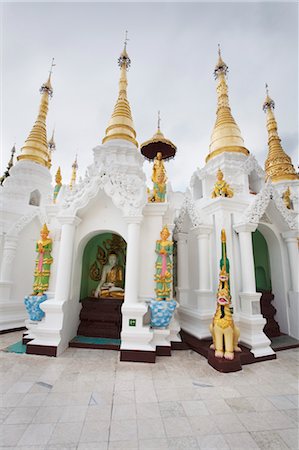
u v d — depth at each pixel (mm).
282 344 7543
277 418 3846
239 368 5742
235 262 7715
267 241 9430
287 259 8859
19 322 9273
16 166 12430
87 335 7688
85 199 7426
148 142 11781
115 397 4391
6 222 10094
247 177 10352
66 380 5012
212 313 7527
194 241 8930
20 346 7078
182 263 9383
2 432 3387
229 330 5973
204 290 7703
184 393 4598
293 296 8383
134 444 3217
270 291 9484
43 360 6055
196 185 12234
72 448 3121
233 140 12070
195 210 8414
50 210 8680
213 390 4734
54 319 6719
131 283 6797
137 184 7867
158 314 6891
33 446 3139
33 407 4004
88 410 3961
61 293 6996
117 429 3504
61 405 4086
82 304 8203
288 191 11594
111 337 7578
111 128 12797
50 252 8125
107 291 8500
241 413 3967
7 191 11508
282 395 4582
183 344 7238
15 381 4926
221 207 8000
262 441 3311
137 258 6992
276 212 8594
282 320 8672
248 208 7758
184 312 8562
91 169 11617
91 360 6125
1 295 9008
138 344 6301
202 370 5703
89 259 9297
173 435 3400
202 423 3684
